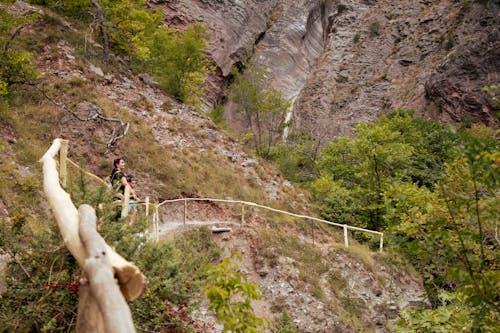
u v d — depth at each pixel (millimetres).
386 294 16984
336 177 29891
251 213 20500
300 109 50781
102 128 20094
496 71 42312
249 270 16016
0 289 6812
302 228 21062
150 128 22609
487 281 4547
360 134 26797
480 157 4508
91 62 24203
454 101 42625
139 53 27781
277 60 55844
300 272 16266
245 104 35312
